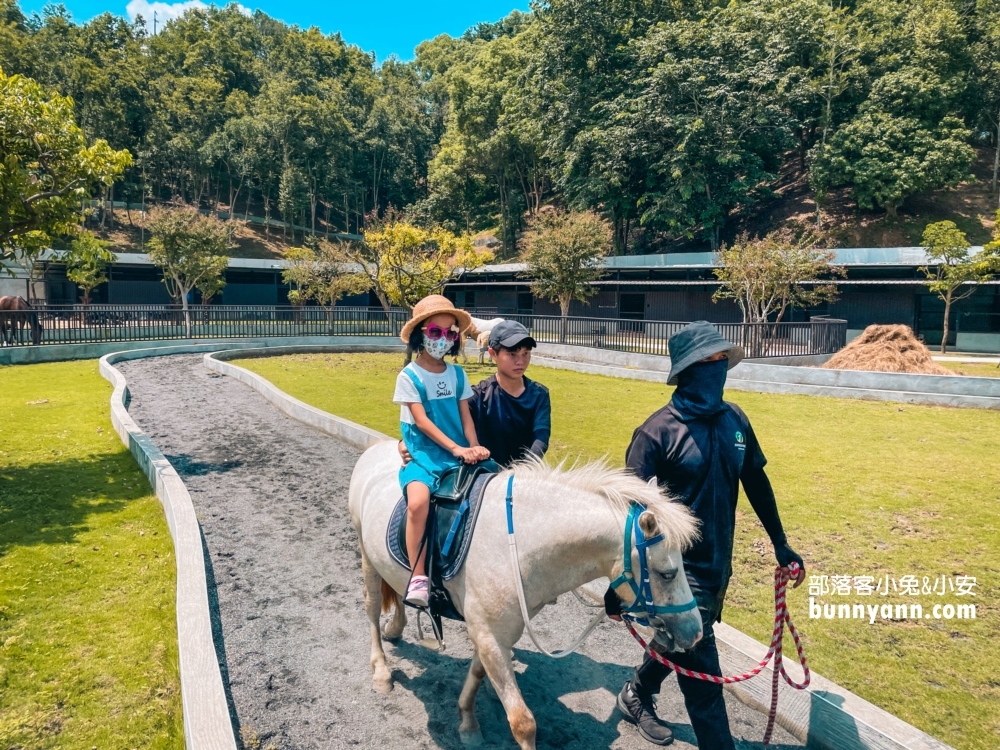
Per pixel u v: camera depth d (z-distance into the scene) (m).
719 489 3.02
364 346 25.05
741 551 6.16
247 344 23.64
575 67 45.22
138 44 81.25
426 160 92.69
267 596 5.34
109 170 8.15
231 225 44.50
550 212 28.67
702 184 38.25
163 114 67.88
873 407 13.16
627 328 20.20
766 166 49.16
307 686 4.09
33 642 4.45
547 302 42.16
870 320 29.92
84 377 16.69
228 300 47.50
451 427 3.52
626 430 11.23
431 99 104.00
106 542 6.25
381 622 4.95
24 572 5.52
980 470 8.65
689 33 38.66
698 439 3.03
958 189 44.50
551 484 3.05
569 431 11.10
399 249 25.31
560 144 44.62
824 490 7.86
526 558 2.94
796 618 4.91
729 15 41.16
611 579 2.82
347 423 10.72
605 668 4.39
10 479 8.16
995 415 12.21
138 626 4.71
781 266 21.47
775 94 39.44
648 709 3.66
